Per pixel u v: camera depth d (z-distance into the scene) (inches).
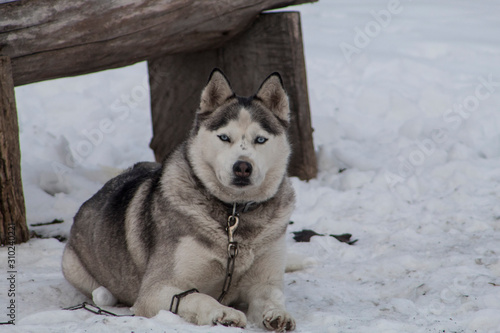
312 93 678.5
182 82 526.9
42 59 377.4
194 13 440.1
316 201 451.5
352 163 522.6
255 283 277.9
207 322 236.7
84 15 386.6
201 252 261.9
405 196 450.3
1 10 358.3
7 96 355.9
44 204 444.5
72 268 310.8
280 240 276.8
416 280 299.7
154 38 426.3
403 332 230.4
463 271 304.3
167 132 542.6
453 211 415.5
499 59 781.3
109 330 223.8
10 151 360.8
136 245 281.3
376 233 389.7
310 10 1029.2
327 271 327.6
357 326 237.5
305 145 497.7
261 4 479.5
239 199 265.1
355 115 634.2
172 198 266.2
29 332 221.8
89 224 309.3
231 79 508.1
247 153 257.3
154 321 230.2
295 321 244.1
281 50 485.7
